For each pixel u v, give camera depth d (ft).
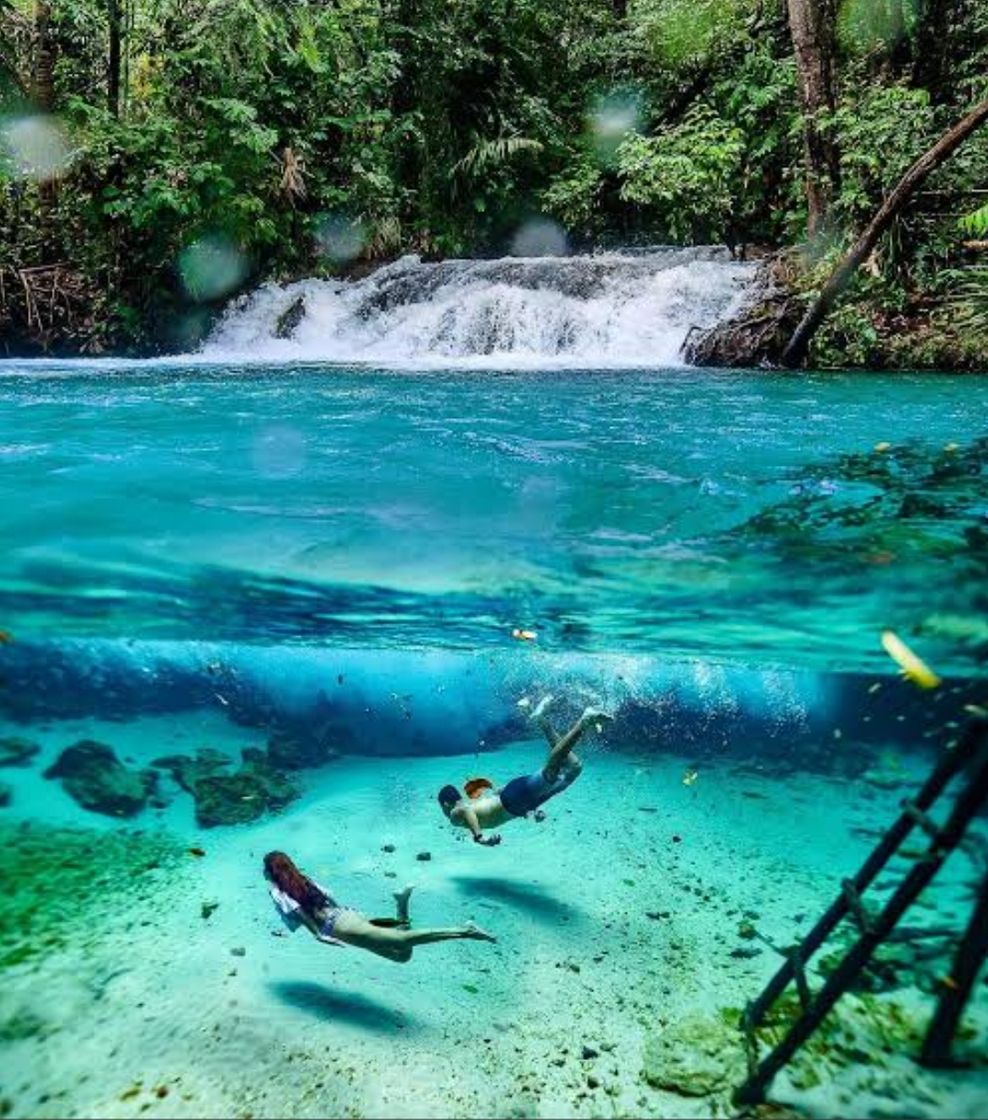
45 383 28.96
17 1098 6.22
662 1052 6.84
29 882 9.16
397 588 11.16
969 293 38.22
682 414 22.24
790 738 14.05
